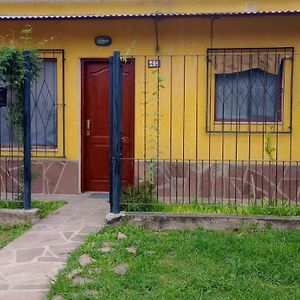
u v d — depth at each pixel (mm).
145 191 6613
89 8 8320
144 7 8211
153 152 8109
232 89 7930
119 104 6273
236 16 7582
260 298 4082
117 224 6184
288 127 7801
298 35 7715
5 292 4227
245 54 7844
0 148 8227
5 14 8516
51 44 8250
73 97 8305
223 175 7898
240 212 6305
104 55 8180
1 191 8359
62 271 4648
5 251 5301
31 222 6395
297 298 4090
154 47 8039
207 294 4184
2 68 6230
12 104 6555
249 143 7699
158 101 7812
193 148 8039
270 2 8008
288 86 7770
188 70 7980
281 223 6008
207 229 6062
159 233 5941
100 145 8477
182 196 7789
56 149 8398
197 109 7996
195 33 7934
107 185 8523
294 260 4922
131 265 4781
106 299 4047
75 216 6754
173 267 4758
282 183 7793
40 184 8422
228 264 4824
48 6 8406
